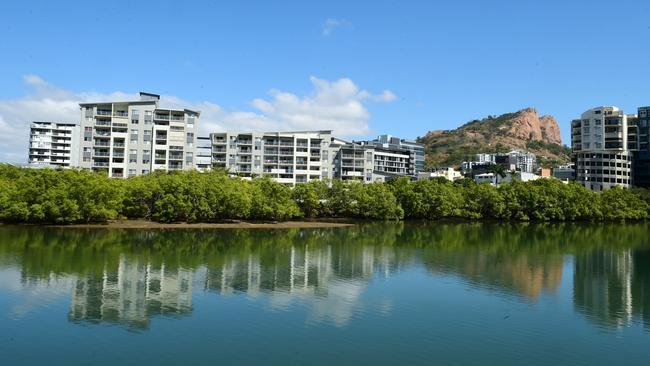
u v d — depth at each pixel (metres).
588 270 71.56
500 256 83.31
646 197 182.88
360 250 87.88
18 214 105.38
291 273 64.88
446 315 47.00
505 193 166.00
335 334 41.19
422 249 90.56
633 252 91.69
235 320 44.31
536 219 169.00
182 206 118.75
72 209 107.69
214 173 140.38
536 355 37.69
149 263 69.44
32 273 60.78
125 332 40.78
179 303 49.31
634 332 43.22
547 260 80.12
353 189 149.50
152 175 134.88
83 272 62.28
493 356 37.25
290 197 140.38
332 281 60.47
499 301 52.47
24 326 41.75
